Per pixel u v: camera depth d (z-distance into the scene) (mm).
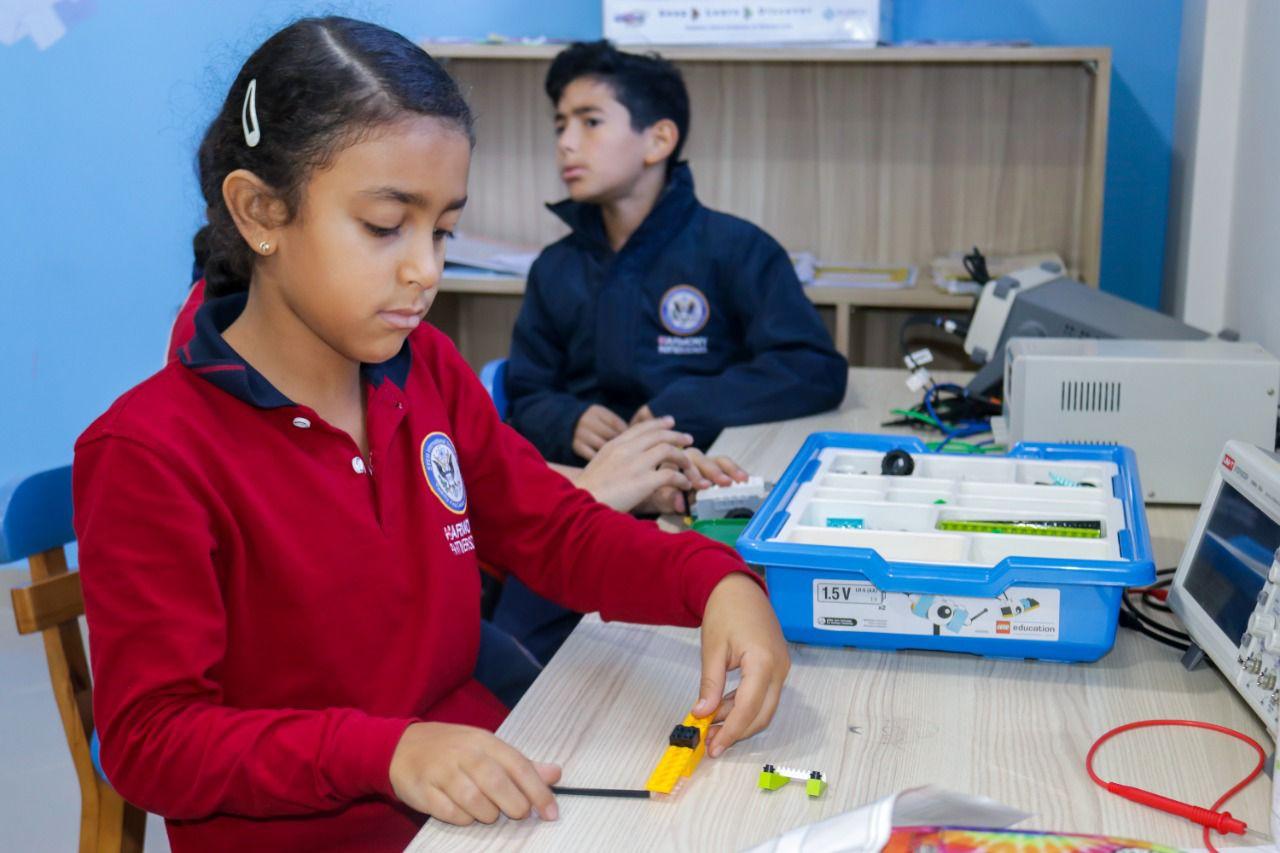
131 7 2566
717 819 691
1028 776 734
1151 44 2488
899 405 1734
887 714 817
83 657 1259
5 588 2756
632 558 957
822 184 2688
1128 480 1072
